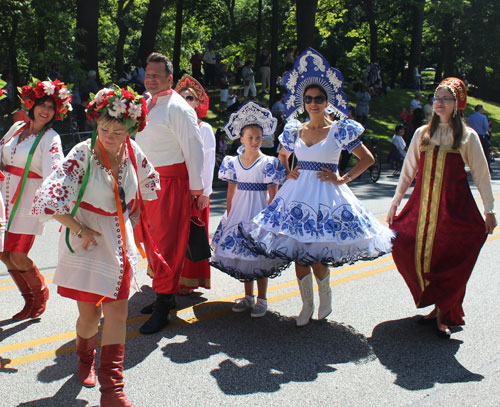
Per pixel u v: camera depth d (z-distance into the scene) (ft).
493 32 122.62
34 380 11.85
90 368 11.91
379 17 121.29
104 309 10.87
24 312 15.40
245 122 15.76
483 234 14.23
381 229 14.67
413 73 107.34
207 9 106.01
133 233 11.96
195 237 15.37
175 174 15.10
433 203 14.30
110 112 10.23
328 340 14.14
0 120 53.01
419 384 11.82
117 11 114.11
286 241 13.84
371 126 75.51
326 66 14.98
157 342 13.97
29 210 14.85
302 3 74.18
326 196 14.32
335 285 18.54
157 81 14.96
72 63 55.21
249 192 15.75
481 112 52.95
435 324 15.24
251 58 133.59
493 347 13.76
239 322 15.39
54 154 14.61
